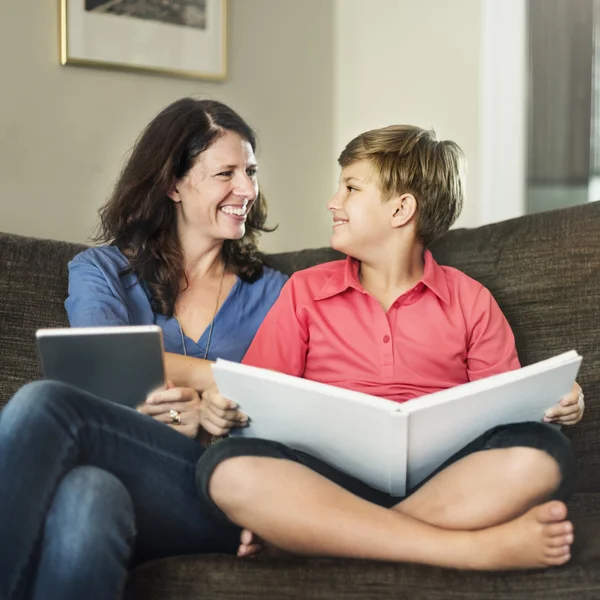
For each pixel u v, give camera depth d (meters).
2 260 1.66
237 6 2.62
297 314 1.50
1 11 2.15
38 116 2.25
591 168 2.94
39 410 1.06
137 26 2.39
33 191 2.26
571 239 1.66
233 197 1.63
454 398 1.10
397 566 1.08
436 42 3.01
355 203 1.47
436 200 1.49
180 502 1.19
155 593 1.09
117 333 1.15
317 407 1.13
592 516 1.43
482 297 1.51
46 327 1.64
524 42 3.01
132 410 1.19
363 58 2.93
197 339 1.64
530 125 3.05
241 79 2.65
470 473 1.14
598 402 1.57
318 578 1.07
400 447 1.11
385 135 1.50
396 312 1.47
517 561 1.08
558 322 1.62
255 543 1.15
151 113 2.48
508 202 3.07
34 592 1.01
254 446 1.12
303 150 2.84
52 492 1.04
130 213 1.64
